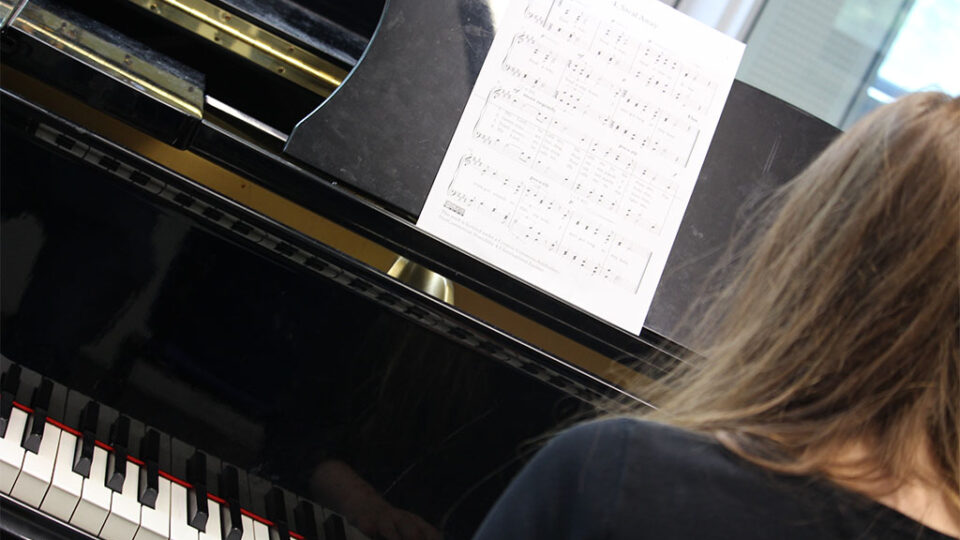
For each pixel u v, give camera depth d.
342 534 1.54
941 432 0.61
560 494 0.64
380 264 1.54
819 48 2.93
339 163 1.46
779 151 1.63
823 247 0.65
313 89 1.79
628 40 1.58
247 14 1.71
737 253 1.57
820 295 0.64
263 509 1.52
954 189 0.61
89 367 1.47
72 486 1.31
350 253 1.54
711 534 0.58
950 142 0.63
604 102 1.56
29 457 1.31
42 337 1.46
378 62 1.51
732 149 1.61
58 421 1.44
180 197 1.44
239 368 1.50
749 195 1.60
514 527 0.65
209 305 1.49
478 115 1.51
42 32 1.42
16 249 1.45
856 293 0.62
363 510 1.55
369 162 1.47
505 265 1.48
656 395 1.52
